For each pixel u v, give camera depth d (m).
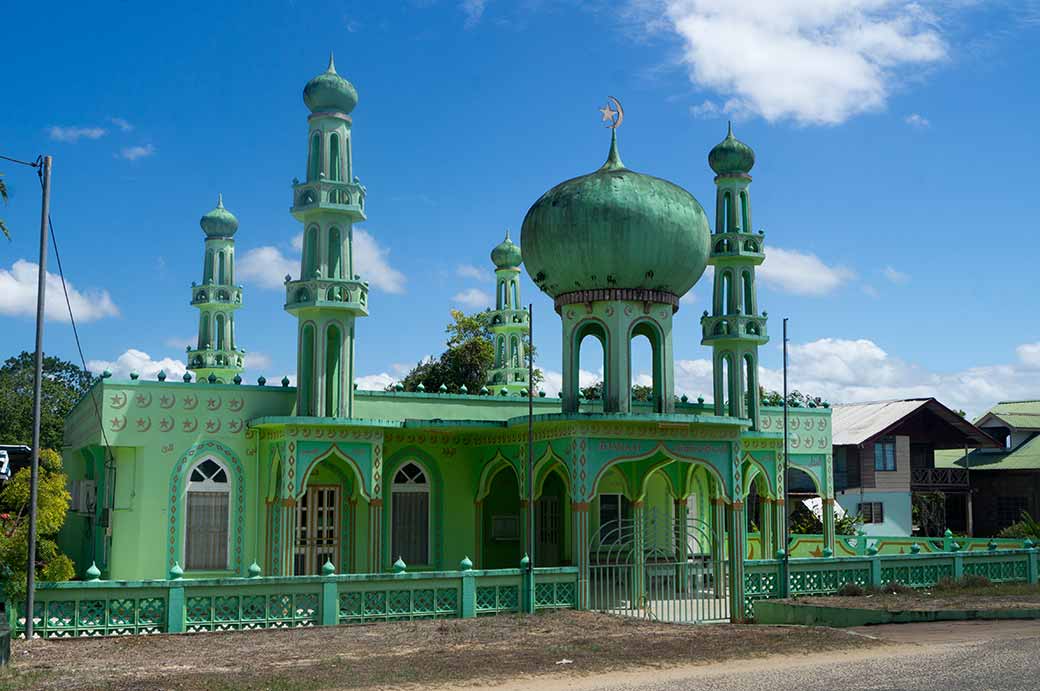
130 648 16.86
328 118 27.17
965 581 26.98
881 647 17.42
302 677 14.25
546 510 31.30
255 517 26.67
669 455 25.75
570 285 26.73
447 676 14.56
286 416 25.59
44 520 18.12
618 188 26.31
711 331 32.78
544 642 17.70
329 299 26.27
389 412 29.03
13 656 15.89
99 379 26.25
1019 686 13.34
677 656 16.42
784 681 14.14
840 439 47.94
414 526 29.11
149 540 25.69
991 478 53.25
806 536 35.78
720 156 32.81
